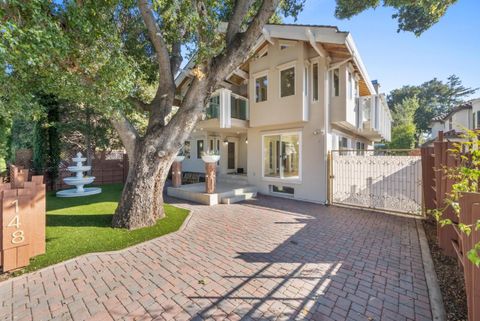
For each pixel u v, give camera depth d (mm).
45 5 3582
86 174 13711
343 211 8016
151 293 3256
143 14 5355
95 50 4086
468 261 2412
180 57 7254
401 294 3227
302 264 4125
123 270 3906
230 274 3779
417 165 7344
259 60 11031
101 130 13523
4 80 3621
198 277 3686
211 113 11953
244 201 9695
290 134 10539
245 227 6230
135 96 6867
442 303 2998
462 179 3619
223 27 8031
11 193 3777
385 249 4777
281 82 10227
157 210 6602
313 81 9914
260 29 5375
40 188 4258
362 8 8625
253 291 3307
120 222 5961
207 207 8562
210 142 15352
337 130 10844
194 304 3014
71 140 13977
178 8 4961
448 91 36938
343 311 2883
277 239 5355
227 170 15906
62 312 2859
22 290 3318
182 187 10930
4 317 2766
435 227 6195
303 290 3336
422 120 36750
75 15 3730
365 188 8367
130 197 5977
